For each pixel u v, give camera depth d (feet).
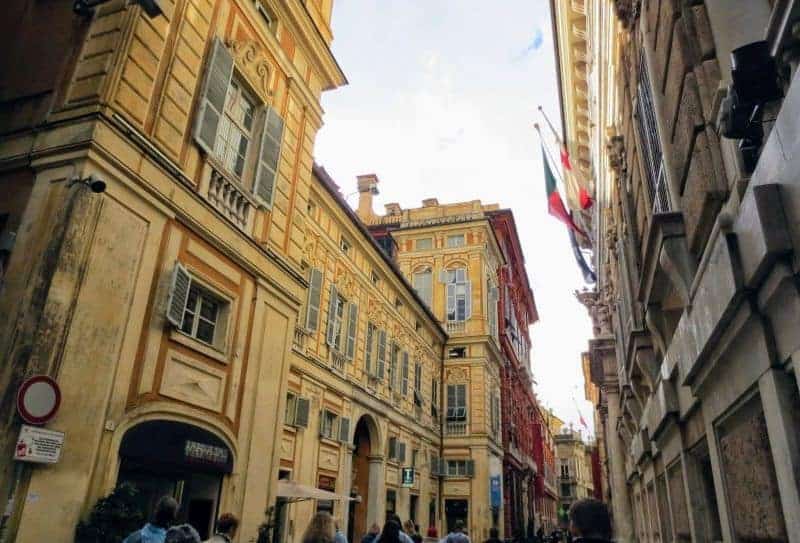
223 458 31.14
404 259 122.62
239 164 36.45
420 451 94.12
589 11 53.72
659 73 22.08
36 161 25.63
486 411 107.86
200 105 31.83
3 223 25.64
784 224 10.02
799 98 9.23
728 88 13.26
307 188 43.98
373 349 78.64
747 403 14.01
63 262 23.00
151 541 20.43
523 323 180.65
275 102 40.22
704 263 15.25
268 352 36.42
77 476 22.40
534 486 171.73
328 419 63.52
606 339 76.07
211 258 31.99
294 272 40.22
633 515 71.00
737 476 15.96
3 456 20.26
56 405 21.68
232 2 36.06
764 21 14.99
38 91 27.91
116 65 26.81
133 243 26.50
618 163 39.88
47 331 22.08
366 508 73.51
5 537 19.72
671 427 26.20
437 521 98.89
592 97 62.59
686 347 18.88
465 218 120.67
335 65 47.21
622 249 44.04
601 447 127.34
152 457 26.22
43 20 30.22
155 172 28.07
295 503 54.65
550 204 66.39
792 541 10.85
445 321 115.24
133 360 25.90
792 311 10.39
